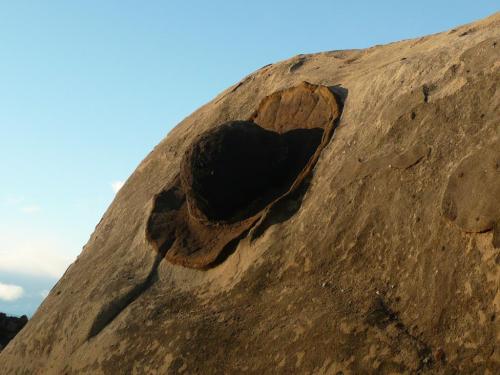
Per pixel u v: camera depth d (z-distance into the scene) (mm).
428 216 6023
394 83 7605
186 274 8086
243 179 8117
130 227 9859
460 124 6371
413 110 6965
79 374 7664
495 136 5871
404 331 5500
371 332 5613
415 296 5715
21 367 8805
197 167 8203
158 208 9391
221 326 6719
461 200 5742
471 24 8008
